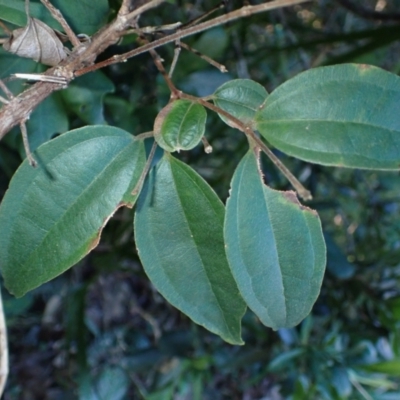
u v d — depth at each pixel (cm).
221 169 55
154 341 64
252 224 21
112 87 32
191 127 21
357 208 67
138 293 69
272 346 54
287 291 21
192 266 22
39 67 30
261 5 19
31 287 22
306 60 63
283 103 21
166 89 35
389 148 20
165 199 22
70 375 56
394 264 53
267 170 53
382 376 50
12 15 24
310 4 69
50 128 32
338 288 53
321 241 21
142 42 28
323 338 51
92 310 66
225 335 22
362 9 49
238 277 21
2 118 22
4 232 22
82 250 22
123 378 53
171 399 52
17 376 59
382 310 48
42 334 61
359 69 21
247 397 65
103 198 22
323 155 21
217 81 36
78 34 26
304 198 20
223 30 36
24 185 22
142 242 22
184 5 51
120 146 22
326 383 45
